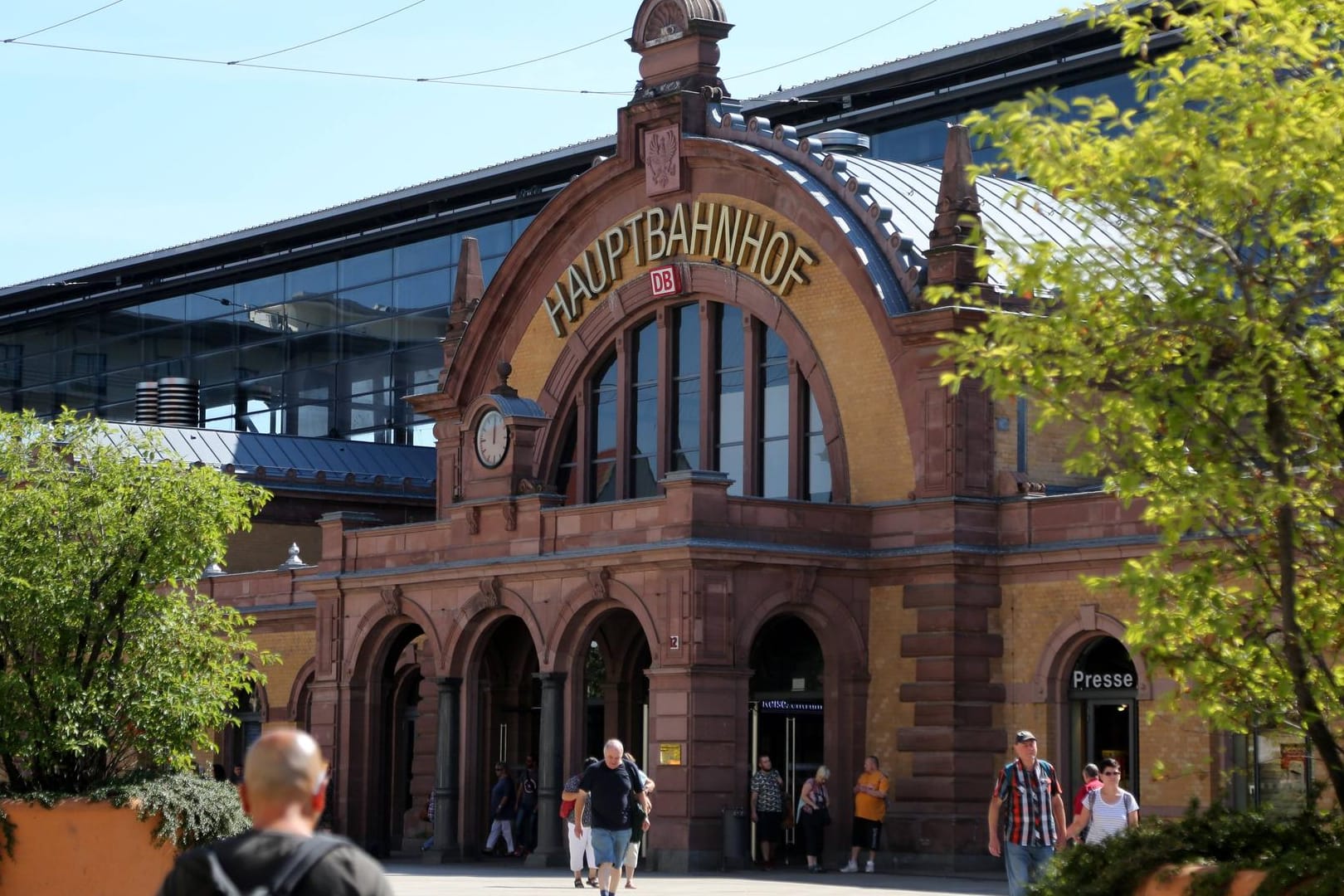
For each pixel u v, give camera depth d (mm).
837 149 52812
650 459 48375
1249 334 16531
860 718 41438
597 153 75438
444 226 81438
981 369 17547
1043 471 42188
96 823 26328
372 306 84312
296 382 87250
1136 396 16734
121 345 96062
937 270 41531
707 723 39312
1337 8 17109
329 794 47562
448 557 45438
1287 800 18656
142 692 28375
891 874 39719
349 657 47656
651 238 47781
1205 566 17328
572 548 42281
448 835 44625
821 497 44312
